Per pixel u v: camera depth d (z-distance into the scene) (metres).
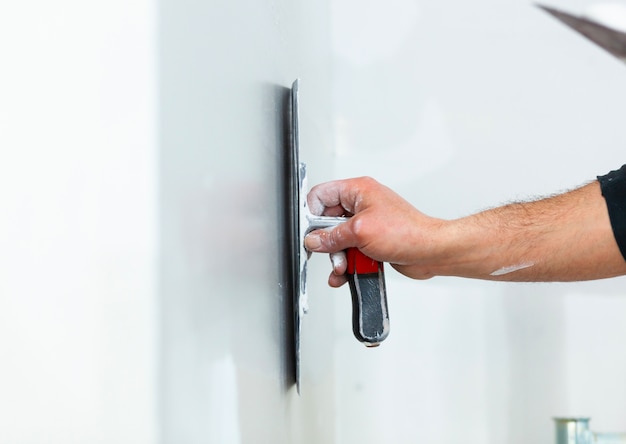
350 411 1.56
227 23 0.52
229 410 0.50
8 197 0.26
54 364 0.28
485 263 0.83
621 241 0.81
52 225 0.28
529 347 1.55
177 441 0.39
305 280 0.76
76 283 0.29
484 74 1.58
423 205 1.57
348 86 1.60
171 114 0.38
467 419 1.55
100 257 0.30
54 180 0.28
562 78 1.57
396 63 1.59
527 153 1.57
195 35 0.43
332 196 0.84
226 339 0.50
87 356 0.30
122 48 0.32
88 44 0.30
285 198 0.81
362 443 1.55
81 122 0.29
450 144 1.58
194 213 0.42
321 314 1.21
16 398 0.26
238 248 0.54
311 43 1.19
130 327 0.33
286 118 0.85
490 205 1.56
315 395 1.10
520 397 1.54
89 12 0.30
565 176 1.56
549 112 1.57
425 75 1.59
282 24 0.82
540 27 1.57
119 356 0.32
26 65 0.26
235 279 0.53
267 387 0.65
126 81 0.33
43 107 0.27
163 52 0.37
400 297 1.57
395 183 1.58
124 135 0.32
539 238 0.82
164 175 0.37
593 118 1.56
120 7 0.32
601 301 1.55
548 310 1.56
